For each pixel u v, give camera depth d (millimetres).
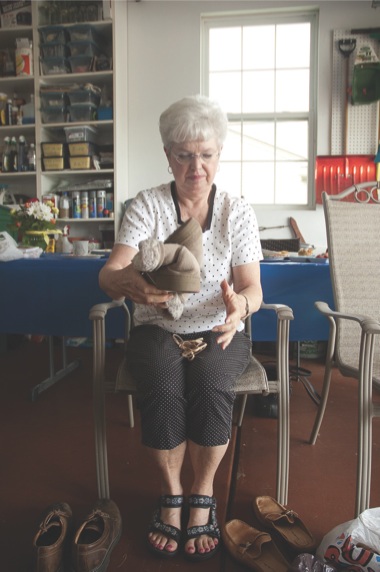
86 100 3527
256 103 3771
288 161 3771
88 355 2980
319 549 1030
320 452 1622
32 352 3072
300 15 3604
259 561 1018
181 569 1037
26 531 1182
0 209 2572
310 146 3705
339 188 3543
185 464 1545
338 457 1586
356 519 987
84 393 2260
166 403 1021
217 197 1248
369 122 3488
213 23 3721
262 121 3770
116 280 969
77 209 3568
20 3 3570
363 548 921
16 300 1957
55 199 3551
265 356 2822
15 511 1271
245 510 1266
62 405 2100
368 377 1098
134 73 3738
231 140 3824
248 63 3744
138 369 1069
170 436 1031
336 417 1937
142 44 3711
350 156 3510
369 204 1554
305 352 2863
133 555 1082
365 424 1103
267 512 1193
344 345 1457
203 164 1141
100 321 1140
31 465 1538
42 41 3527
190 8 3639
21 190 3947
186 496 1321
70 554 1040
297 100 3717
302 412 1991
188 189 1179
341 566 943
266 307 1247
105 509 1172
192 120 1087
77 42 3463
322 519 1219
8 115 3662
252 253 1220
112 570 1032
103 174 3689
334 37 3475
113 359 2871
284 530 1130
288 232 3646
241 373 1136
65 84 3574
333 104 3527
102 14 3465
